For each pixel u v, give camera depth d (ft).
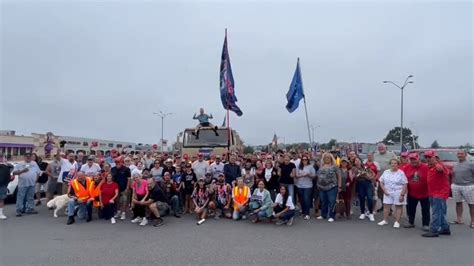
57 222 33.40
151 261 20.92
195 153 51.90
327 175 34.17
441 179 27.37
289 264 20.30
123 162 38.11
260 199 33.32
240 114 54.90
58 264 20.38
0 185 34.83
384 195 31.94
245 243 25.23
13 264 20.38
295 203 38.91
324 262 20.66
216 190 35.65
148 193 33.53
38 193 44.11
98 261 20.93
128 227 31.19
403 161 36.81
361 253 22.54
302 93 55.42
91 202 34.12
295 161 42.11
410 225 30.76
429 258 21.36
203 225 32.07
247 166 39.04
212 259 21.29
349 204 35.55
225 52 53.72
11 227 31.09
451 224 31.63
